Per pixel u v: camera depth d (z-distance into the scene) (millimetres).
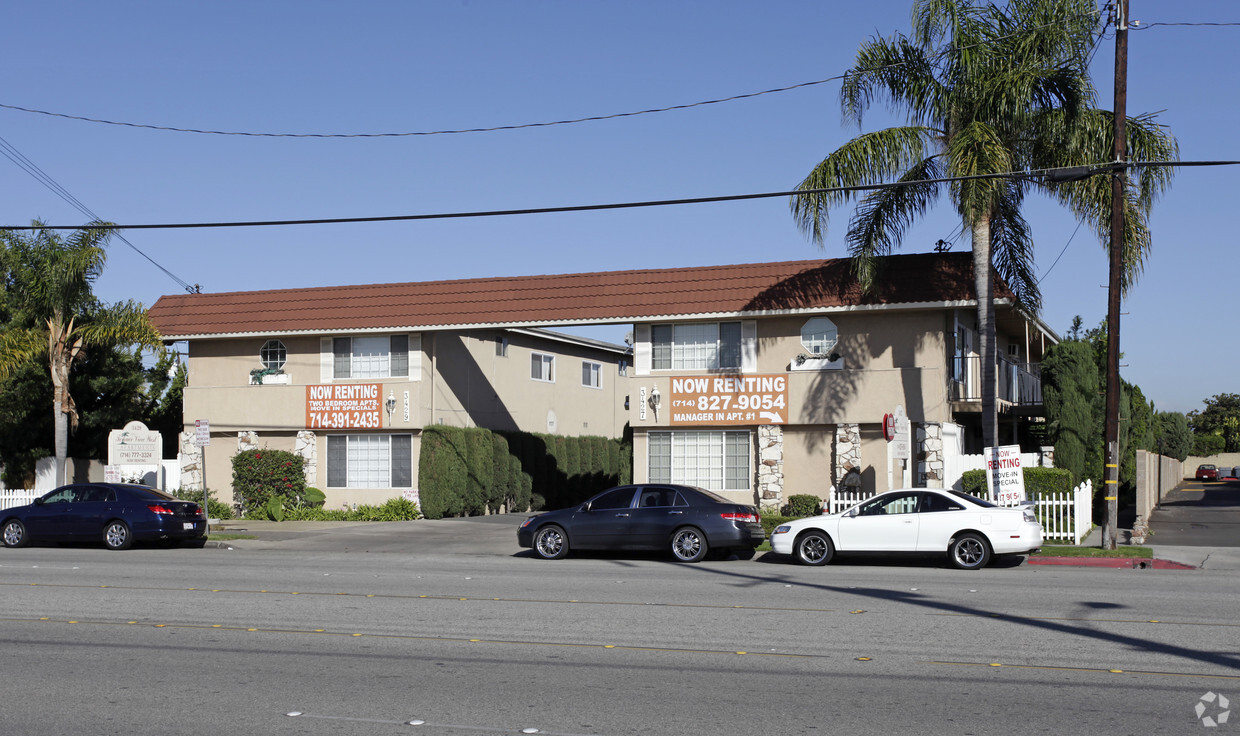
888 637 11086
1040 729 7449
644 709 8117
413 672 9562
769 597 14375
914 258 26891
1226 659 9820
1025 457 25484
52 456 37375
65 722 7906
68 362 33531
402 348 31766
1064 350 27781
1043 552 20562
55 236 33250
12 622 12594
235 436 33156
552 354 41094
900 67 24297
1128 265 22906
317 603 14094
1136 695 8422
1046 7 23312
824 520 19344
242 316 32938
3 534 24516
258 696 8672
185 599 14547
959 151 22578
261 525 29375
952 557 18484
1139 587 15305
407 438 31938
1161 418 68438
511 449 36062
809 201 24078
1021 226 25719
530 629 11844
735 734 7398
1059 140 23172
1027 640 10828
